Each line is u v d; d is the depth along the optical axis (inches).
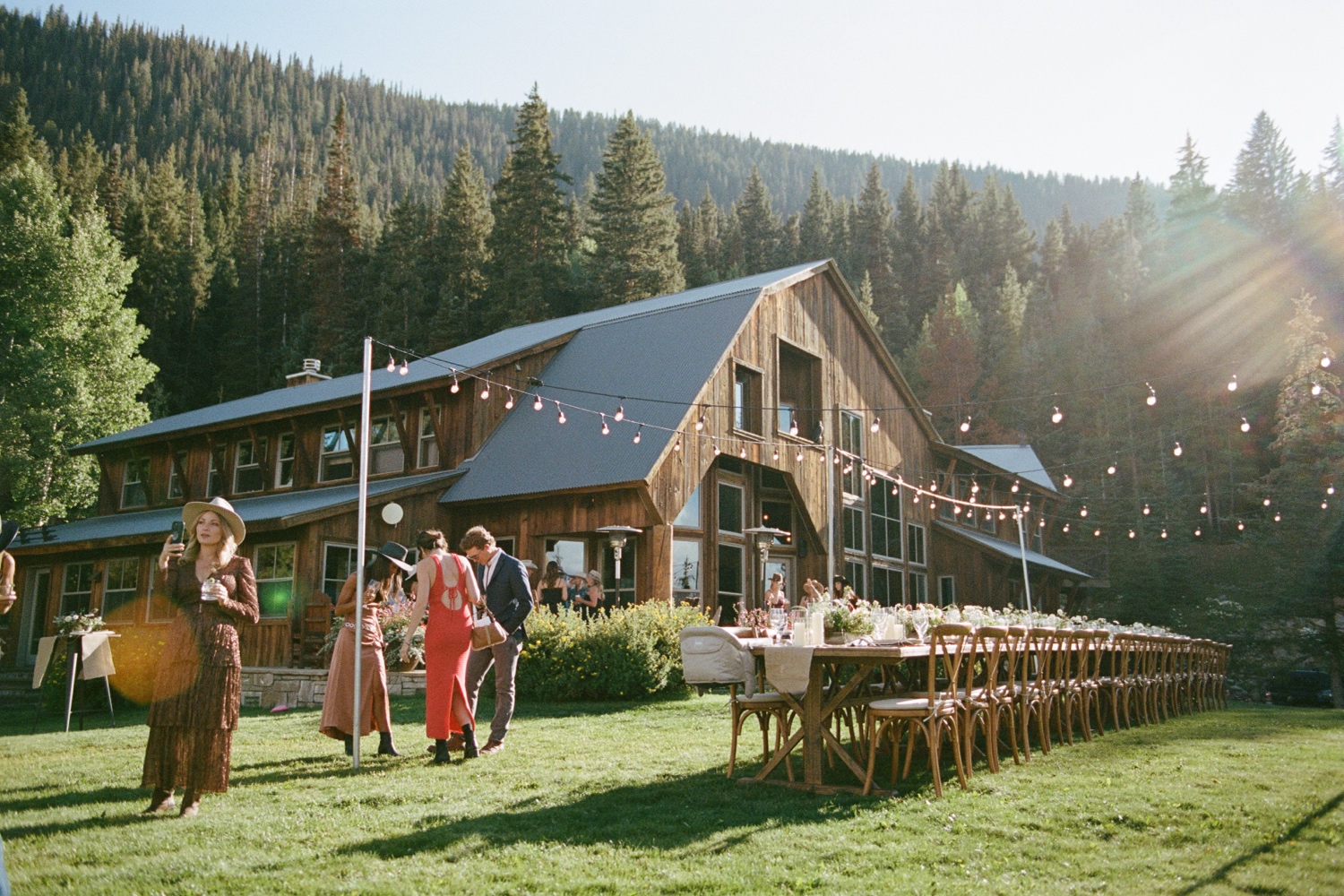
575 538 710.5
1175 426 1830.7
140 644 632.4
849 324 1027.9
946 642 282.5
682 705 500.4
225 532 224.8
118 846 192.2
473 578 305.0
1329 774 296.7
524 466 718.5
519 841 199.6
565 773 278.8
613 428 721.0
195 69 6879.9
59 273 1339.8
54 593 862.5
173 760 221.3
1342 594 1085.1
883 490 1049.5
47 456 1269.7
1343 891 177.2
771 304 880.3
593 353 858.8
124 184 2765.7
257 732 382.9
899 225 3444.9
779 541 877.2
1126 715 446.3
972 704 288.8
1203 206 2330.2
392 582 326.6
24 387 1280.8
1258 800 252.5
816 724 263.7
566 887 168.9
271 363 2319.1
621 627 536.4
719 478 815.1
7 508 1273.4
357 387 830.5
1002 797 252.2
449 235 2310.5
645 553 679.1
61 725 526.9
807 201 3486.7
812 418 938.7
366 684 313.3
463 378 767.1
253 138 6259.8
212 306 2429.9
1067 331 2347.4
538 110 2161.7
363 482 308.2
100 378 1357.0
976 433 2100.1
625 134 2240.4
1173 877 183.9
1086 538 1695.4
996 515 1278.3
